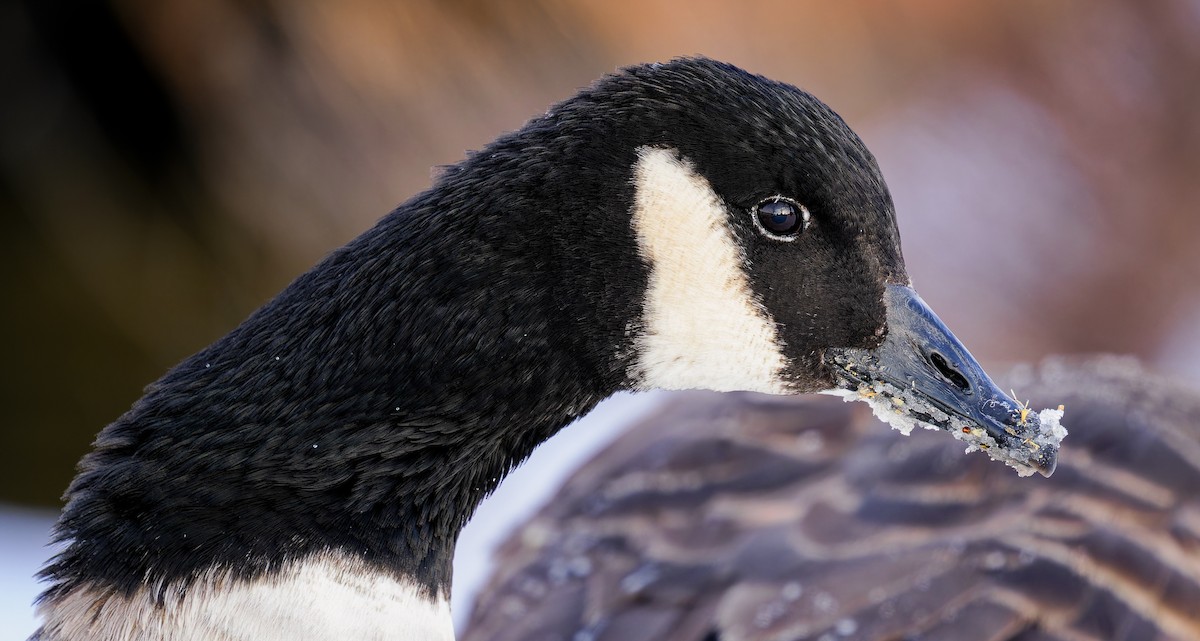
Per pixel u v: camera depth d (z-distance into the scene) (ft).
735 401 43.32
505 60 66.90
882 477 35.63
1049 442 30.42
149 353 65.16
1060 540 32.68
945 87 79.56
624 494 38.09
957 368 30.78
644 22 67.92
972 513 34.01
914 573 32.12
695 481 37.88
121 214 66.74
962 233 77.46
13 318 64.13
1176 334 76.23
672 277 29.14
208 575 25.07
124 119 66.28
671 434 41.42
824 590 31.96
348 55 65.10
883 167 78.38
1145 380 42.34
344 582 26.16
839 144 30.19
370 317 27.27
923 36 78.23
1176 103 81.51
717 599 32.73
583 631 33.14
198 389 27.02
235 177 66.95
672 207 28.91
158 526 25.44
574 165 28.40
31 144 65.57
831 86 75.20
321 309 27.50
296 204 67.36
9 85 64.59
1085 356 74.18
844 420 39.65
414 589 27.37
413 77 66.13
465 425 27.91
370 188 67.31
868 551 33.09
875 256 30.73
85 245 66.03
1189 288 77.51
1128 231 78.64
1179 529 33.35
